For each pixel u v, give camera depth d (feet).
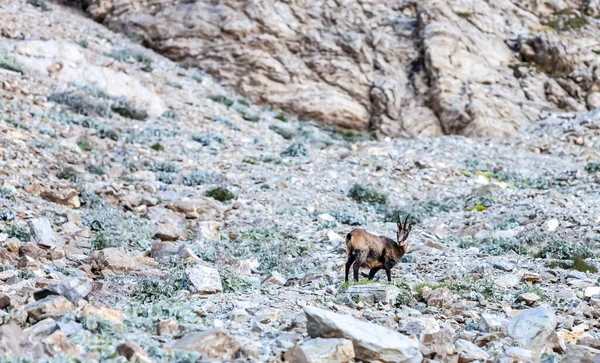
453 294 101.86
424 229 177.88
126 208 164.76
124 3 396.98
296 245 146.10
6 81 247.29
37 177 170.60
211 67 368.27
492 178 251.80
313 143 302.66
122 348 57.47
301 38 378.53
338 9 391.45
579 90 368.68
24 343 57.31
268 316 79.92
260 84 361.30
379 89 360.69
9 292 86.48
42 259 114.32
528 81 368.89
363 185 217.97
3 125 199.72
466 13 392.68
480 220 183.21
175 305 81.00
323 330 65.05
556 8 422.41
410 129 346.13
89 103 256.11
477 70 368.27
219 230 158.81
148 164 213.87
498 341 75.36
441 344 67.97
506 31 396.37
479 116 340.39
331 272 117.08
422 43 374.22
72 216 143.84
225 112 318.24
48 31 328.70
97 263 114.32
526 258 141.49
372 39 381.40
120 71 306.35
